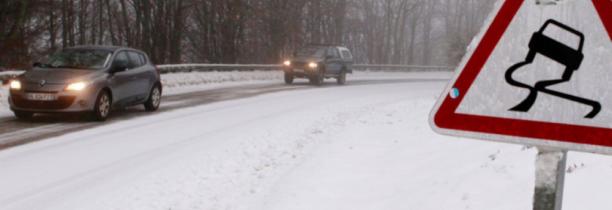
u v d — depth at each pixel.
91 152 8.51
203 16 44.38
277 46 43.66
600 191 3.98
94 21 48.44
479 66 1.54
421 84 33.81
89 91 11.11
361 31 77.06
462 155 6.51
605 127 1.38
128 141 9.56
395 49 80.88
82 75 11.24
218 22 44.09
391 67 48.81
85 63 11.92
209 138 10.14
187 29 46.06
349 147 8.96
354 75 41.00
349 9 71.88
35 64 12.00
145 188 6.54
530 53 1.46
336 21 60.19
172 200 6.07
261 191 6.36
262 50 47.72
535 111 1.46
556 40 1.43
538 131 1.46
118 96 12.20
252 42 47.56
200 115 13.57
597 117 1.38
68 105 10.91
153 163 7.89
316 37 54.78
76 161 7.86
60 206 5.79
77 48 12.45
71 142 9.22
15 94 11.00
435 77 49.00
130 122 11.82
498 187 4.78
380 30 80.81
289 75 27.14
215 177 7.10
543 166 1.49
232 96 19.16
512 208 4.24
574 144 1.41
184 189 6.52
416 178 6.12
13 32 22.80
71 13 41.16
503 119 1.51
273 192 6.26
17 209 5.66
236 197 6.16
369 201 5.67
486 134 1.54
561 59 1.42
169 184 6.74
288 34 43.72
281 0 43.00
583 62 1.40
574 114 1.41
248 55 47.94
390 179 6.40
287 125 12.07
